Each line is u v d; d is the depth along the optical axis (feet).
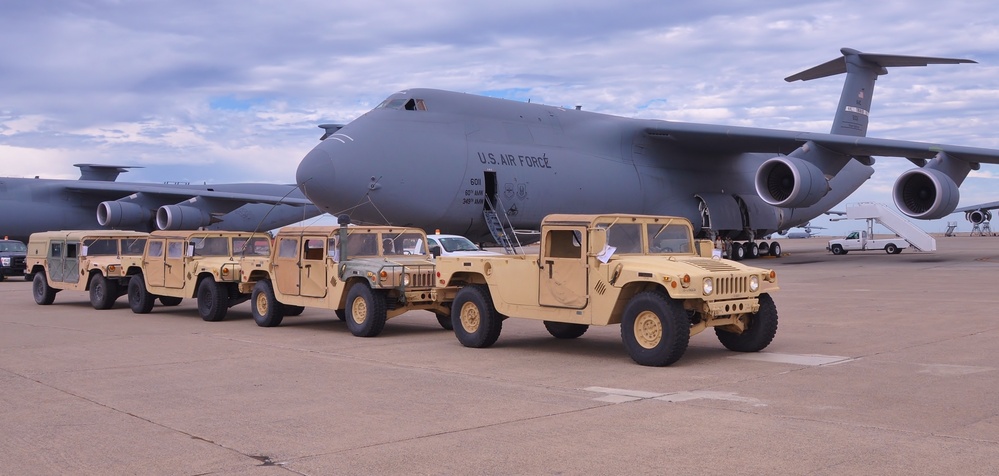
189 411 23.81
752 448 18.80
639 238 34.22
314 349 36.96
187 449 19.63
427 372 30.25
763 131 93.61
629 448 19.03
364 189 73.36
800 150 90.48
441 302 40.75
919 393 24.59
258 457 18.88
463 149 79.87
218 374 30.19
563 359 33.09
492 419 22.29
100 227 127.75
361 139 74.74
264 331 44.37
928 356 31.35
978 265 91.15
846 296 56.59
